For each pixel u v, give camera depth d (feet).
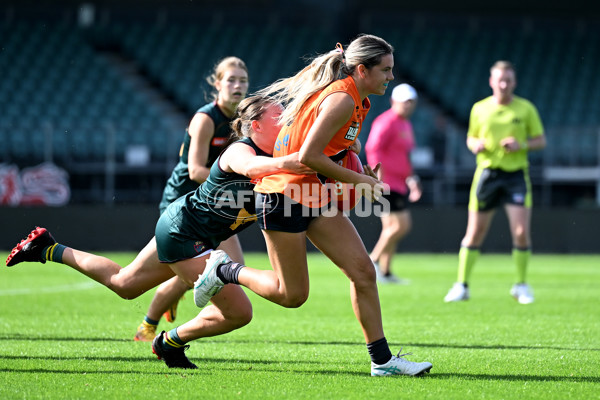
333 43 284.00
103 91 247.50
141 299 99.50
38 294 104.47
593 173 203.21
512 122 99.60
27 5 276.41
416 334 70.79
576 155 204.33
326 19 294.25
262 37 282.56
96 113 240.53
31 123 236.22
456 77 276.62
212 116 64.23
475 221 100.89
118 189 193.16
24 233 187.32
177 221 50.49
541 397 44.37
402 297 104.37
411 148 126.72
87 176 192.13
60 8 278.26
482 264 172.96
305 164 45.68
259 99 50.14
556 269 155.94
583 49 287.48
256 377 49.85
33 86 246.27
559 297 104.99
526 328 74.95
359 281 49.47
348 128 47.52
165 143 200.13
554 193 207.51
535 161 207.51
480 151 99.19
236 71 63.77
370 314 50.03
